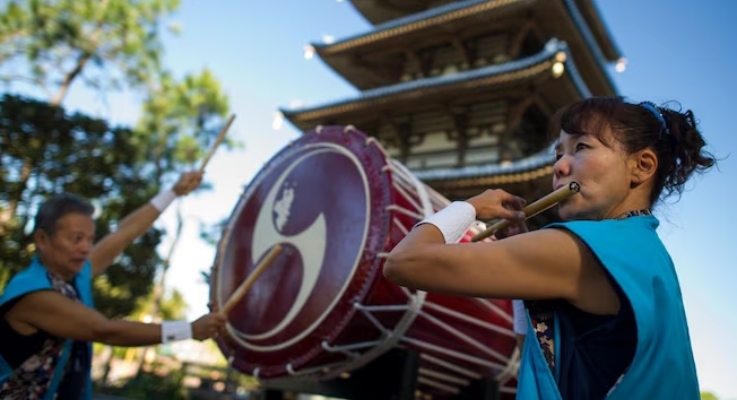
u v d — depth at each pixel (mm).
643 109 1454
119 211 15359
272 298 3338
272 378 3225
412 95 16766
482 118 16953
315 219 3363
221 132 3957
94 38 24484
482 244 1282
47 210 2785
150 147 26625
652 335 1135
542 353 1281
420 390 4082
